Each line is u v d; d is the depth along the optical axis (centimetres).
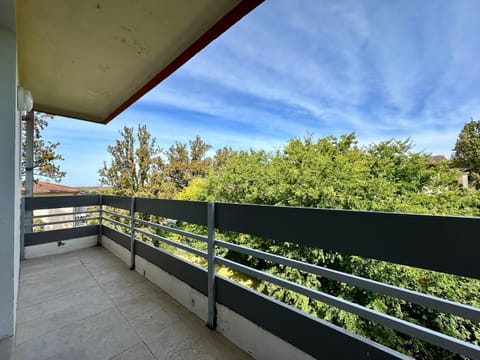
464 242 77
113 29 185
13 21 153
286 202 716
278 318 134
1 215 159
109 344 159
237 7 162
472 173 884
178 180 1453
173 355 149
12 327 163
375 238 98
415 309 461
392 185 626
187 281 208
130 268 307
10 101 161
